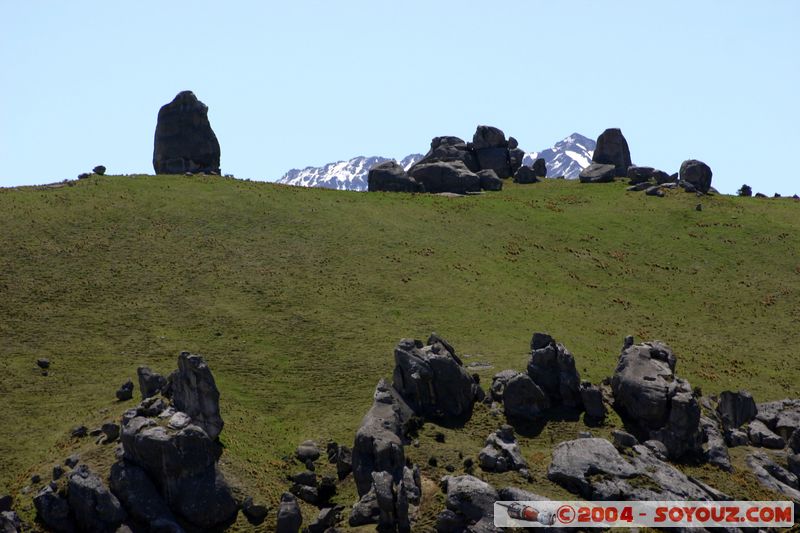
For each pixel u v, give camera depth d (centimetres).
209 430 7438
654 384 8419
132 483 6669
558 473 7269
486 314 11019
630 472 7312
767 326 11675
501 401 8619
